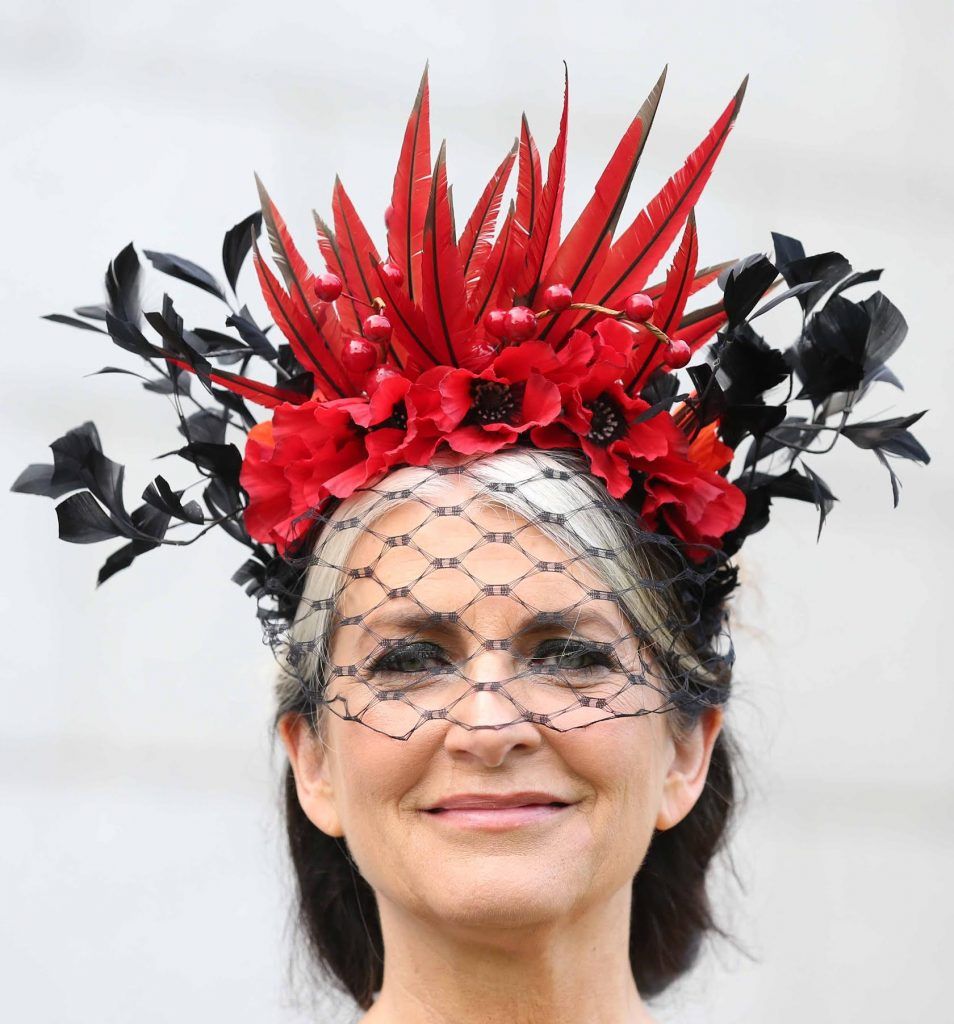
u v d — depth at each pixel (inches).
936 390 208.4
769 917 197.9
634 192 199.0
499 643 99.9
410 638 101.6
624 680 103.6
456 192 193.2
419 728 99.9
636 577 105.0
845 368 110.5
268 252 138.5
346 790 104.7
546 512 101.5
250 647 186.7
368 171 191.8
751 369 106.2
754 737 199.2
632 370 108.0
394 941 107.3
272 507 109.0
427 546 101.5
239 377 110.7
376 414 103.4
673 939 129.0
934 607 205.8
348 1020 137.2
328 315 109.8
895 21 210.4
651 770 106.0
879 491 206.4
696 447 110.3
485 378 103.6
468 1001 104.1
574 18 199.5
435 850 100.0
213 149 189.3
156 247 186.5
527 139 109.0
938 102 210.7
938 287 209.6
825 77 208.1
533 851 99.3
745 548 202.4
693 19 203.6
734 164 204.1
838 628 203.5
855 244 207.6
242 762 185.0
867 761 202.8
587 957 104.8
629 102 199.8
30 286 184.2
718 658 114.3
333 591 105.4
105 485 113.5
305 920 128.6
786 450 136.2
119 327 110.8
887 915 200.8
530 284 108.3
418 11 195.6
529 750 99.7
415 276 109.0
